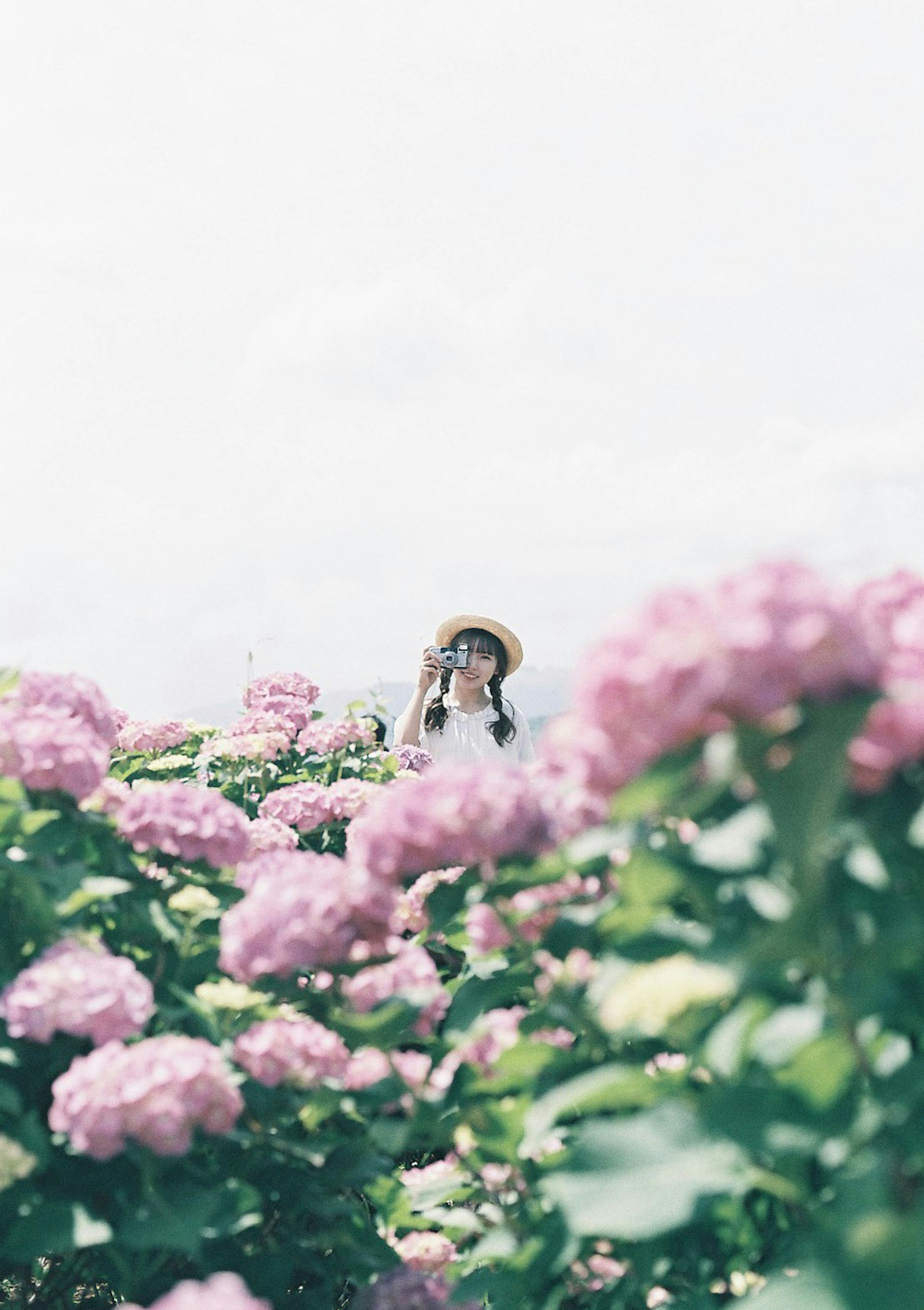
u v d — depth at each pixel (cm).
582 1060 218
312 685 557
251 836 283
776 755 141
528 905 224
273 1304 231
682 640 136
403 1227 282
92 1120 190
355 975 232
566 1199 161
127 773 523
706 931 174
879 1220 125
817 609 133
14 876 227
